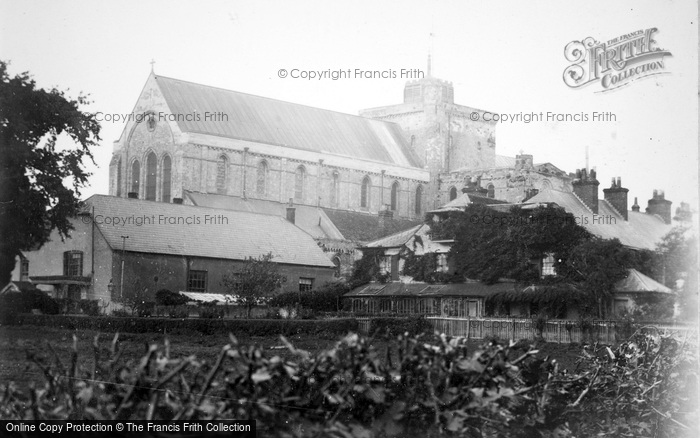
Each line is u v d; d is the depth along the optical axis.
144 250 71.19
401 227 116.62
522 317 52.88
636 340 25.62
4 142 44.34
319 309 74.81
